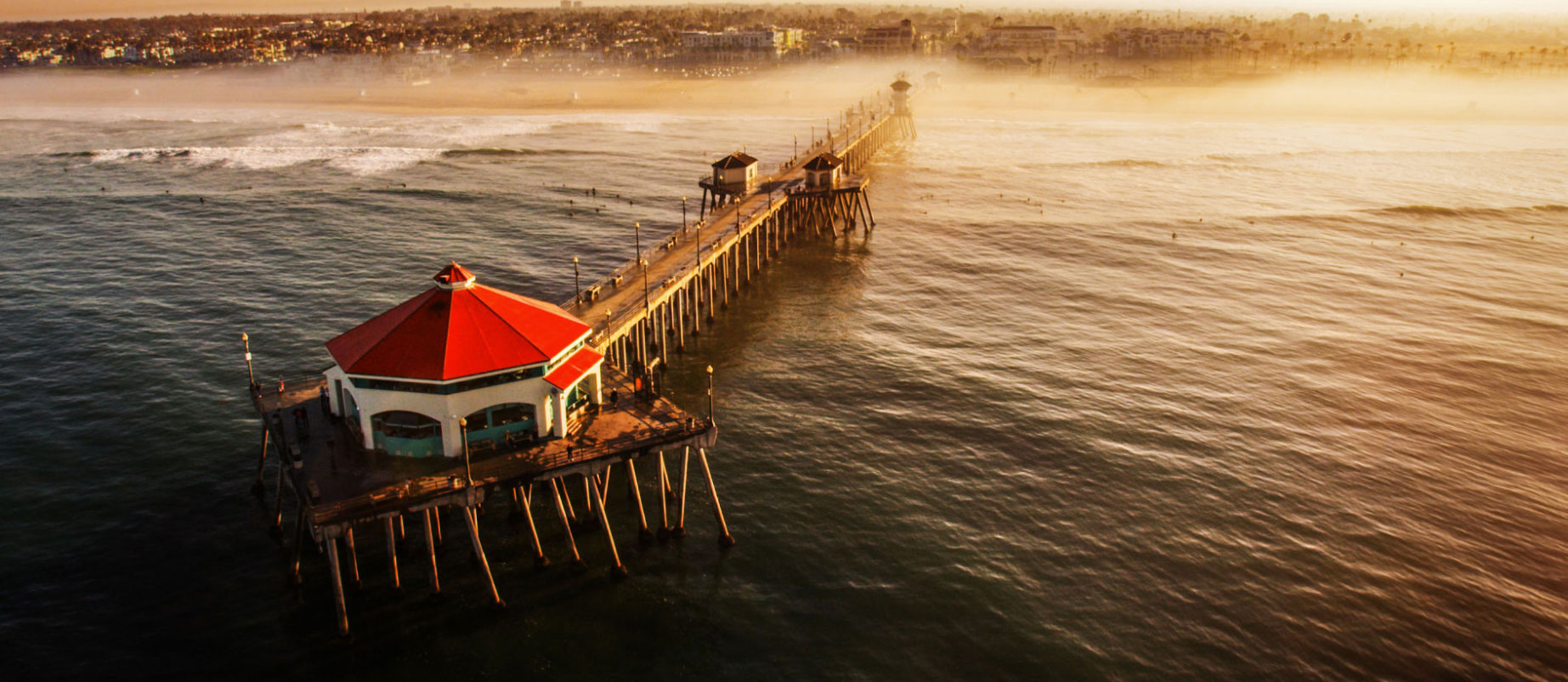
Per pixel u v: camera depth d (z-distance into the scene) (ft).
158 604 123.75
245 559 133.39
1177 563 136.26
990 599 128.16
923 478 160.35
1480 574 134.00
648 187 404.16
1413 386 200.64
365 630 119.55
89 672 111.75
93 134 539.70
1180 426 180.45
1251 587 130.82
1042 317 245.45
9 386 187.32
